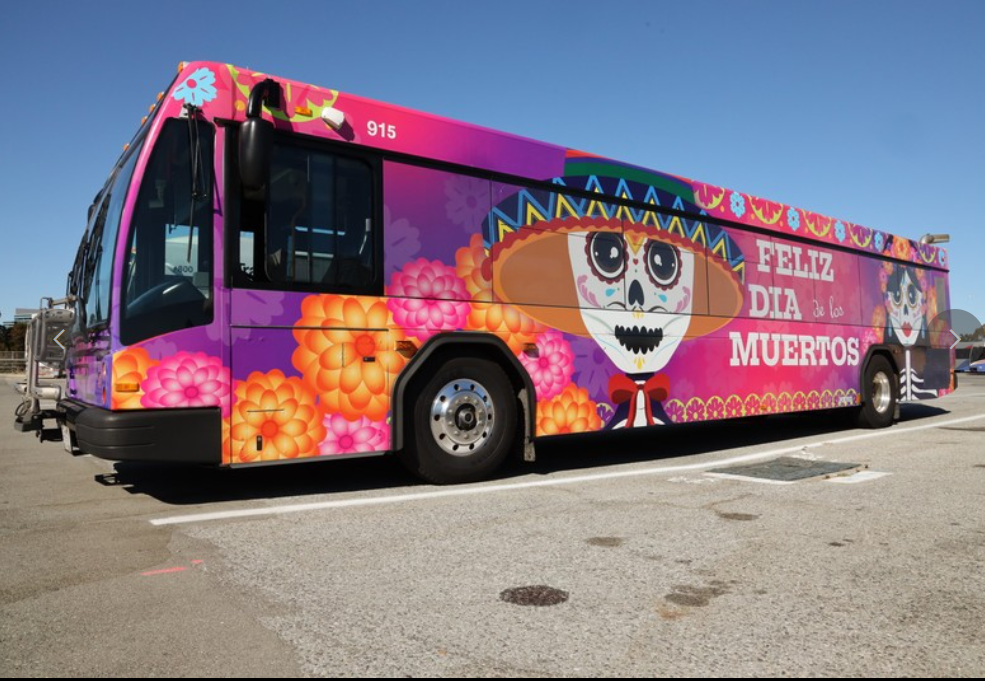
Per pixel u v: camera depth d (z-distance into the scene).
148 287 4.82
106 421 4.61
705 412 8.14
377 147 5.79
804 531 4.40
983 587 3.37
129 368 4.71
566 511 4.96
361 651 2.62
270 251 5.25
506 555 3.87
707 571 3.60
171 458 4.74
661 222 7.89
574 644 2.70
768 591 3.30
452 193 6.21
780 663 2.55
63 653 2.59
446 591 3.28
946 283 13.34
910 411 14.22
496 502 5.27
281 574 3.52
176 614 2.97
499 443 6.31
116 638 2.72
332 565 3.67
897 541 4.18
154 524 4.55
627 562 3.74
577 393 6.88
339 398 5.44
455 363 6.12
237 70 5.29
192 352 4.90
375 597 3.19
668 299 7.86
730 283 8.65
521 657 2.58
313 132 5.48
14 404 17.16
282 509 5.00
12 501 5.31
